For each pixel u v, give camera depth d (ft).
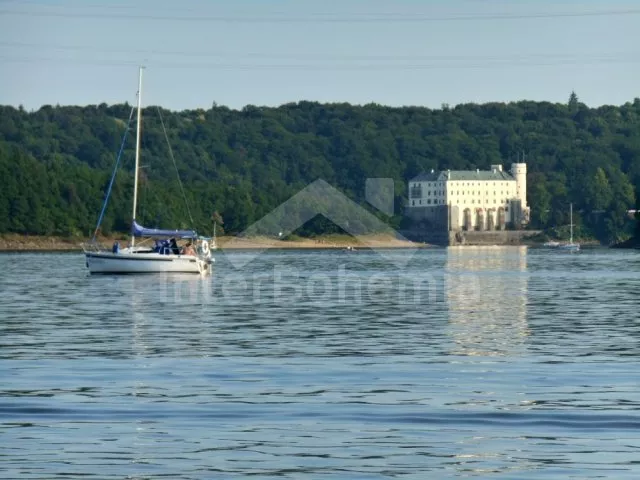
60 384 384.06
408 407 338.34
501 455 275.59
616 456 273.54
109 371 418.72
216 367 431.43
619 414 325.62
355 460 271.69
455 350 488.44
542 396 357.61
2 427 308.19
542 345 506.48
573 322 628.69
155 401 348.79
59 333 567.59
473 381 391.45
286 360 454.81
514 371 417.90
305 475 258.98
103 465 266.77
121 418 321.32
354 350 490.08
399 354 474.08
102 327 602.44
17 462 269.03
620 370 418.92
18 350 489.67
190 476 258.16
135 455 276.21
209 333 568.82
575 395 359.25
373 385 382.22
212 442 290.35
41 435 297.74
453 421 317.01
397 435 298.76
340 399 352.90
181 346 506.89
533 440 291.99
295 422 315.78
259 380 394.52
